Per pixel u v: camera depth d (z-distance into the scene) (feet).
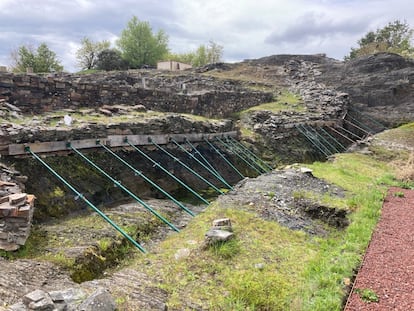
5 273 17.07
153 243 26.14
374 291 15.21
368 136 70.33
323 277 16.43
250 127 64.13
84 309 12.66
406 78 90.07
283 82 101.86
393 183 35.81
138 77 84.79
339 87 94.48
